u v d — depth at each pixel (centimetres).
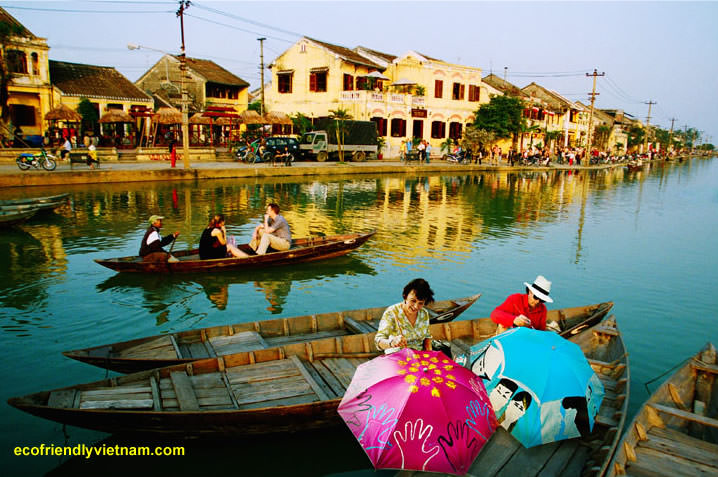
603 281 1168
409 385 437
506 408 490
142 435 541
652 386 696
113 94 3691
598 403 498
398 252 1367
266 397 555
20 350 741
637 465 466
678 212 2312
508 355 516
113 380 555
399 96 4347
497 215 2039
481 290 1069
